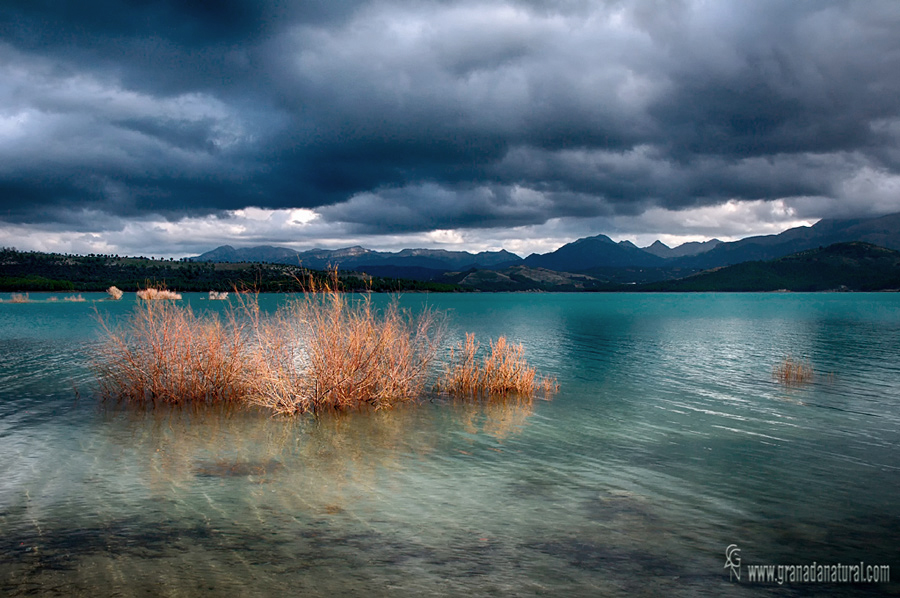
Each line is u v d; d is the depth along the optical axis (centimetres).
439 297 17662
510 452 1116
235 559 654
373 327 1653
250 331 1703
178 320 1670
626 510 822
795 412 1505
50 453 1073
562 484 930
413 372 1712
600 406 1577
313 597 573
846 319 6003
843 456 1105
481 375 1834
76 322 4453
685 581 622
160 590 584
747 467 1030
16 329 3847
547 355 2772
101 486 897
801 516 807
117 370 1684
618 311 8194
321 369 1495
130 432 1236
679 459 1077
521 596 584
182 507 812
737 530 757
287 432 1254
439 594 584
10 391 1692
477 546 698
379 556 667
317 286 1570
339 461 1043
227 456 1067
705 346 3203
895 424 1370
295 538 714
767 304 11862
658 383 1967
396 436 1230
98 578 607
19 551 670
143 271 15500
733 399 1684
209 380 1611
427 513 802
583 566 651
